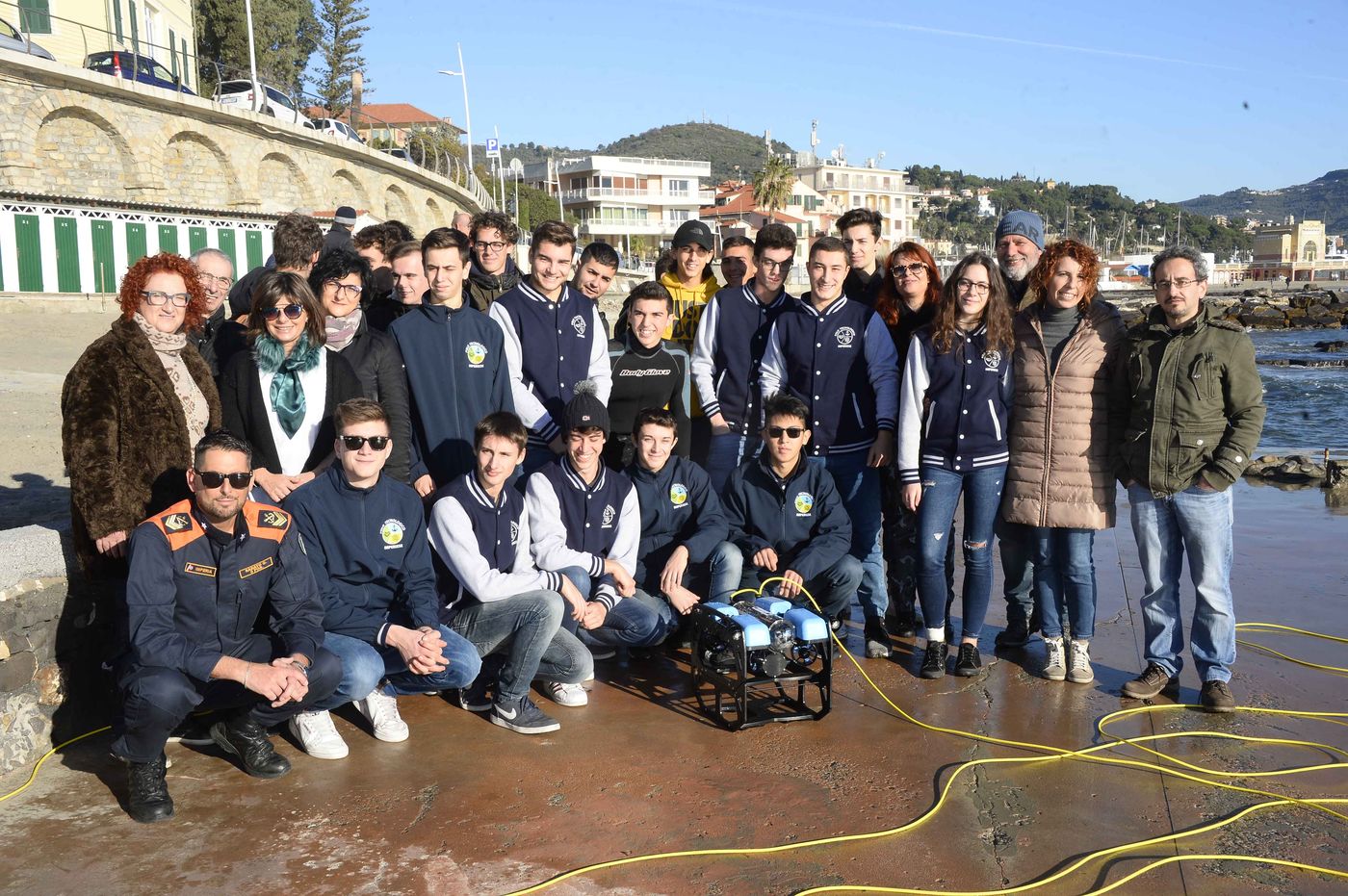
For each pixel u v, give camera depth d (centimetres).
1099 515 473
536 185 8369
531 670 432
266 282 435
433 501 479
